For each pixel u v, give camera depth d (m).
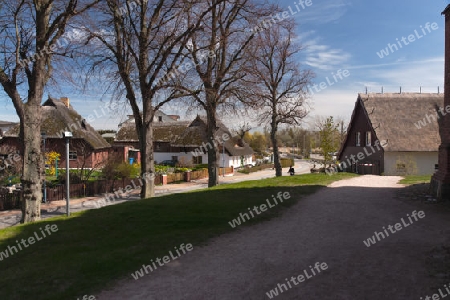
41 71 13.04
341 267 6.28
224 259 6.91
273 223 9.91
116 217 10.84
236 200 13.16
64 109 45.19
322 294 5.27
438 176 13.02
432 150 30.00
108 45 16.02
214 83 19.58
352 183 19.02
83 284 5.85
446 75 12.66
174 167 48.47
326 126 31.55
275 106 32.38
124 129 63.72
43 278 6.13
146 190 17.12
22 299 5.37
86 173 30.55
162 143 58.62
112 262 6.78
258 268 6.39
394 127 31.48
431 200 12.43
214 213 11.04
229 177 48.06
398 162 30.47
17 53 12.58
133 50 16.00
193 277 6.06
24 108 13.04
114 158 32.34
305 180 20.30
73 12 12.54
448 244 7.35
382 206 11.83
